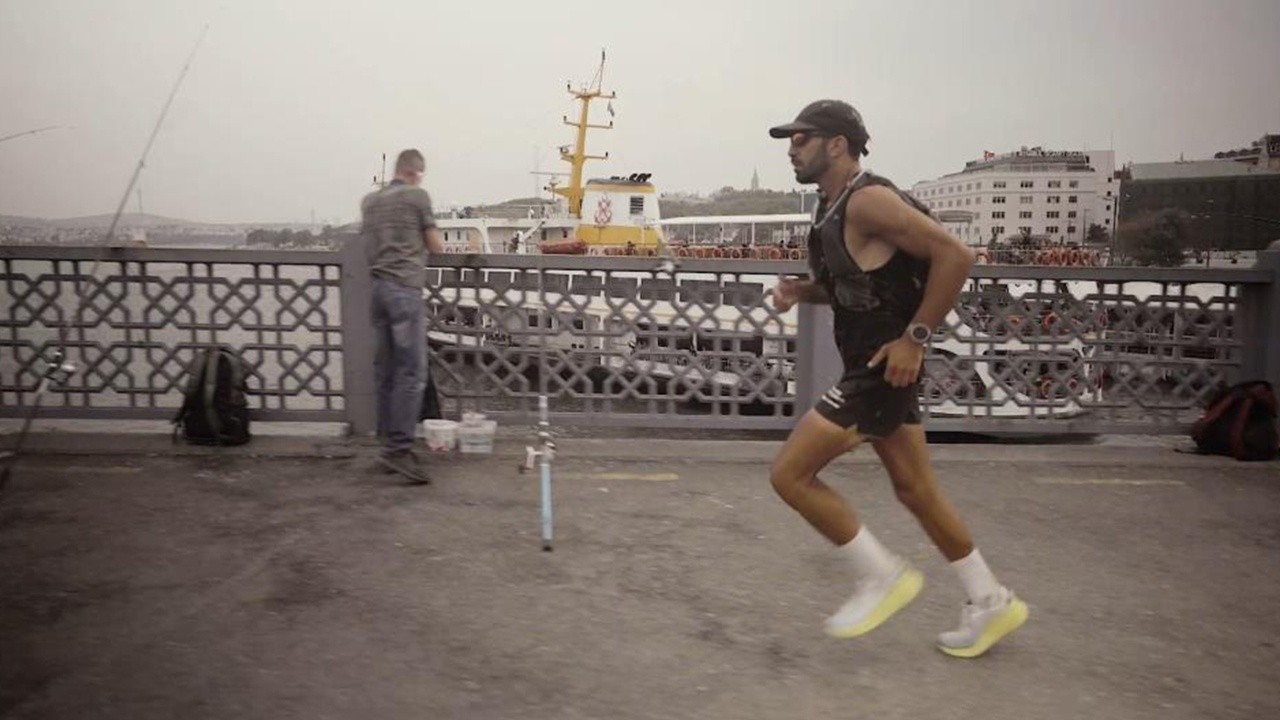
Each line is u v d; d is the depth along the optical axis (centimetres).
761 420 658
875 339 303
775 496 532
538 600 376
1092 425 664
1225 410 630
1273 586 407
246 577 392
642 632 347
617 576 404
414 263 548
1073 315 658
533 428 677
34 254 616
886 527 482
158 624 343
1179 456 632
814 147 305
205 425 594
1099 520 498
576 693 299
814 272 322
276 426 671
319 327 633
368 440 622
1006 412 715
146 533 445
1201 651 341
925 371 660
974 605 329
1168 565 432
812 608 374
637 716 286
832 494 319
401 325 543
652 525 476
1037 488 557
